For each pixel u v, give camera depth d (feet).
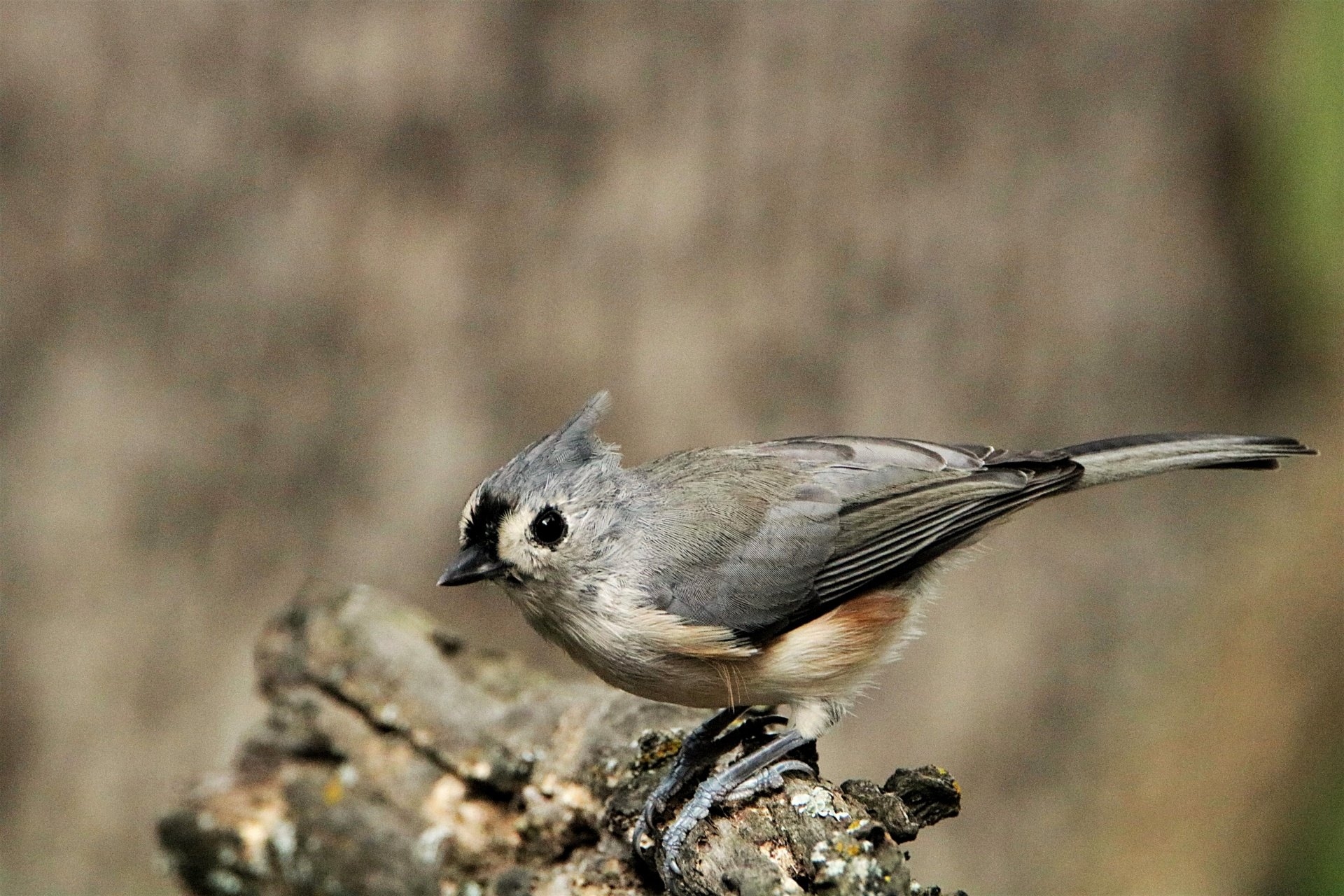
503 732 25.12
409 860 24.94
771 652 23.12
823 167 42.96
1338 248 46.83
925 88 43.47
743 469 24.39
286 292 42.37
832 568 23.63
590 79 42.32
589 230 42.37
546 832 23.91
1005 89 43.91
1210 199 46.37
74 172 42.65
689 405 42.50
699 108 42.60
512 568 23.11
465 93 42.09
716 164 42.65
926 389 43.52
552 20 42.24
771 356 42.80
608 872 23.12
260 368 42.52
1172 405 45.96
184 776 42.22
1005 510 24.64
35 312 42.75
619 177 42.50
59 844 42.37
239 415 42.57
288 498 42.45
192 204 42.57
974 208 43.80
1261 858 43.01
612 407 42.45
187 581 42.57
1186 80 45.78
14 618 42.60
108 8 42.37
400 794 25.55
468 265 42.22
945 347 43.75
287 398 42.50
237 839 26.50
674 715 24.90
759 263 42.86
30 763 42.52
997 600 44.75
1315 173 46.44
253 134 42.32
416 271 42.22
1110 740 44.62
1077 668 45.06
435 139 42.16
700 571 23.03
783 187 42.88
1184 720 45.01
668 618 22.63
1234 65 46.37
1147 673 45.11
